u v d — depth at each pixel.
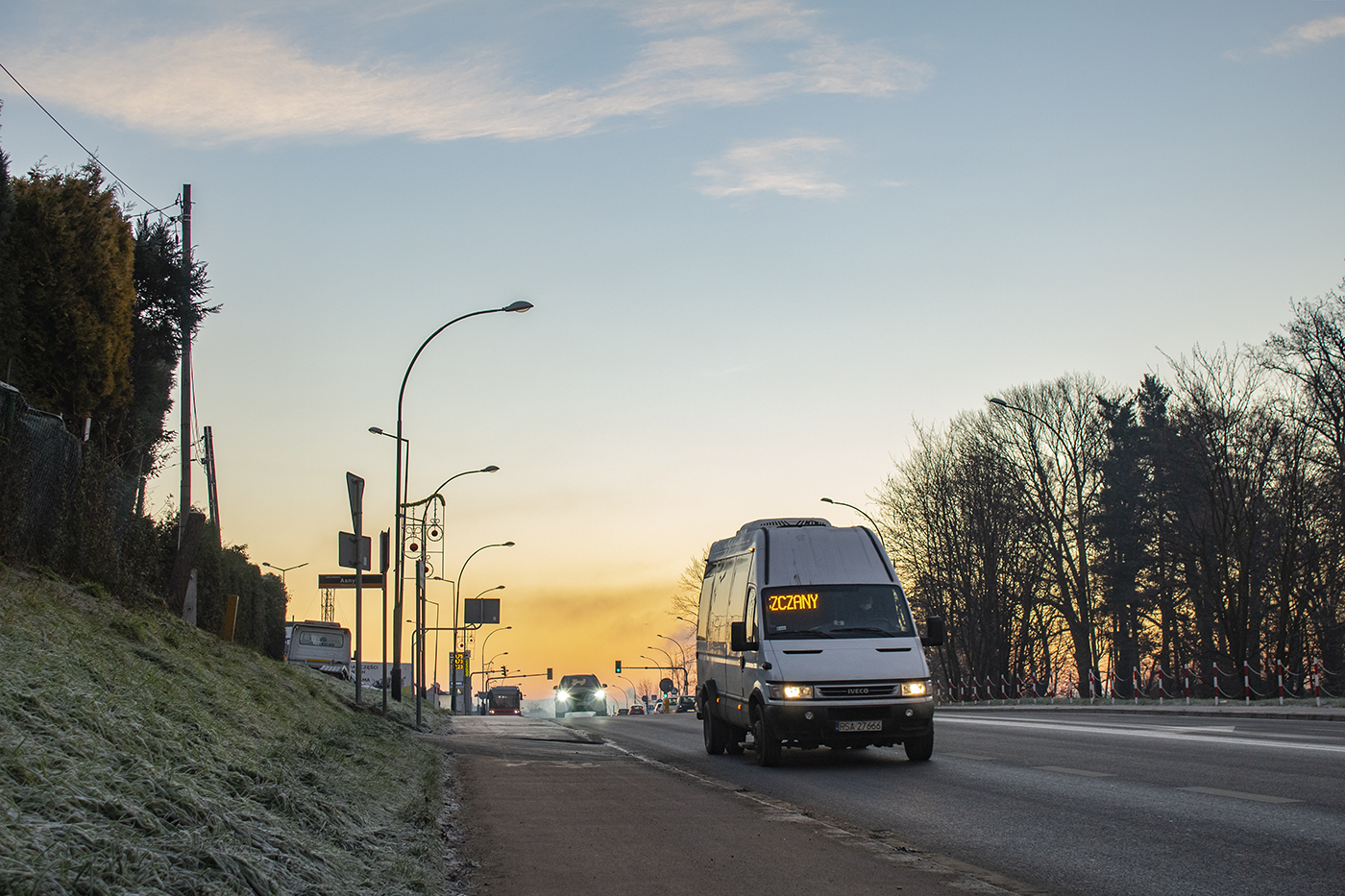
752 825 8.76
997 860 7.59
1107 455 56.84
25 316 16.80
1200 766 12.49
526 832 8.38
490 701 68.62
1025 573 55.09
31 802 4.10
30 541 10.59
